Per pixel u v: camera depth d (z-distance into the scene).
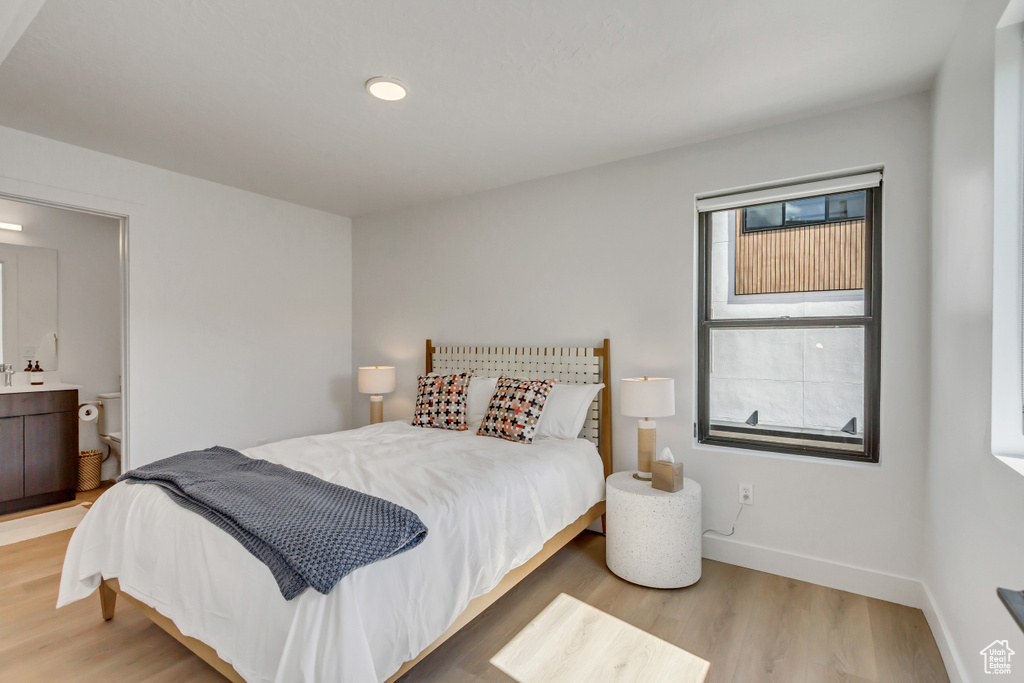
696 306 3.06
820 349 2.74
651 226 3.11
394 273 4.43
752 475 2.77
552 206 3.52
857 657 1.98
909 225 2.38
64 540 3.09
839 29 1.88
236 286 3.84
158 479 2.04
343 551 1.44
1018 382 1.46
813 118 2.62
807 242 2.77
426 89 2.32
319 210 4.46
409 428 3.44
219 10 1.76
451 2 1.72
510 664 1.94
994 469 1.46
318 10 1.76
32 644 2.03
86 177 3.05
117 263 4.51
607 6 1.74
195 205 3.59
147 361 3.36
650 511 2.52
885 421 2.44
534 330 3.61
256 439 3.97
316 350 4.44
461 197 4.00
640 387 2.69
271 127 2.73
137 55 2.04
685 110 2.54
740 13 1.78
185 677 1.84
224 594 1.52
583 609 2.34
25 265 4.00
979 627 1.58
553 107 2.50
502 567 2.02
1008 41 1.48
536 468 2.47
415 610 1.58
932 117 2.29
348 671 1.30
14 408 3.57
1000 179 1.48
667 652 2.01
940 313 2.10
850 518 2.52
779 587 2.55
